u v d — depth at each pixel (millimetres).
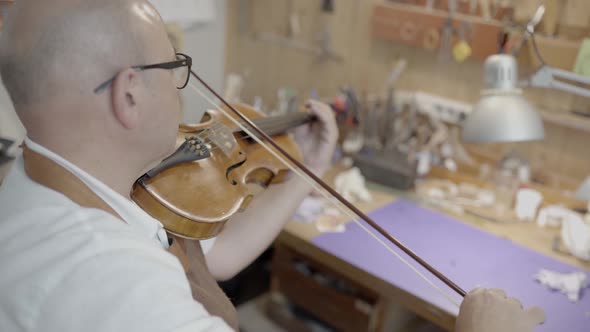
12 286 648
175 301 646
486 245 1594
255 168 1235
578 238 1554
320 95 2377
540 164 1882
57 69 673
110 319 618
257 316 2182
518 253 1563
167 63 752
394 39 2014
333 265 1494
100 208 737
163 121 767
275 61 2492
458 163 2021
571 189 1810
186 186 1021
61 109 695
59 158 721
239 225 1199
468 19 1796
